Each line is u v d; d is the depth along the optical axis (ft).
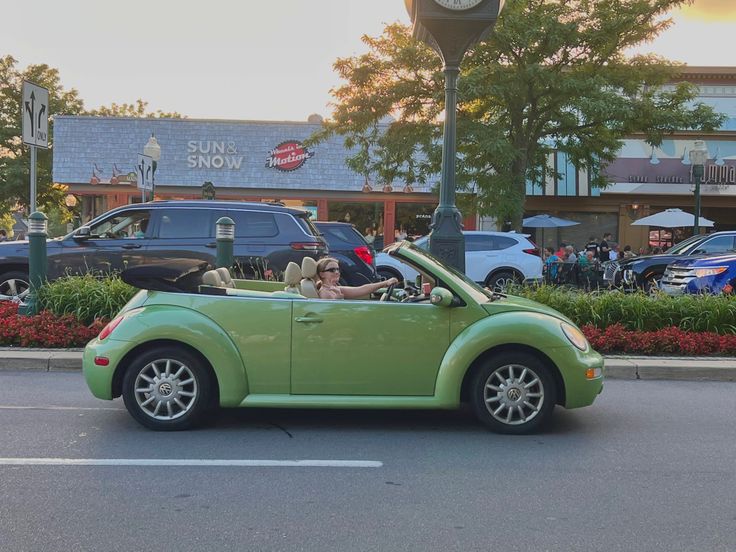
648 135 50.83
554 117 51.26
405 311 17.47
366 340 17.39
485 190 51.96
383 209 81.76
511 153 47.39
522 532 11.88
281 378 17.43
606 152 58.23
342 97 52.39
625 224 79.77
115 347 17.42
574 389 17.51
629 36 47.32
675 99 50.70
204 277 18.42
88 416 19.03
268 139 81.71
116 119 81.71
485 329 17.34
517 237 51.03
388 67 50.21
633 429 18.67
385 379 17.48
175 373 17.58
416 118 53.26
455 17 25.50
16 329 27.32
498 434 17.87
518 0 45.39
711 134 77.51
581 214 80.79
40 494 13.29
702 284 41.70
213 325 17.38
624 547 11.36
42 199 114.11
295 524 12.07
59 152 81.87
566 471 15.14
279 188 81.61
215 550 11.02
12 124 108.17
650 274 49.21
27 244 34.42
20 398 21.02
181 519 12.21
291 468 15.05
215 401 18.19
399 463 15.51
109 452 15.92
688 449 16.92
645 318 30.35
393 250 18.74
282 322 17.38
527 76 46.09
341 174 81.51
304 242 34.04
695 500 13.52
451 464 15.49
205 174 81.97
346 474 14.73
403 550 11.11
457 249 26.84
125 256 33.65
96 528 11.78
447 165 27.02
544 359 17.76
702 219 69.56
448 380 17.33
